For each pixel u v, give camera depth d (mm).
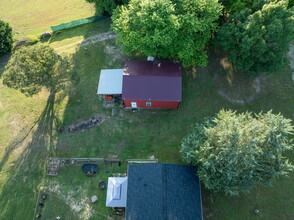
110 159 28594
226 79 34031
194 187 23438
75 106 33344
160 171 23250
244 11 28375
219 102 32500
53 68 29438
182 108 32219
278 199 26062
